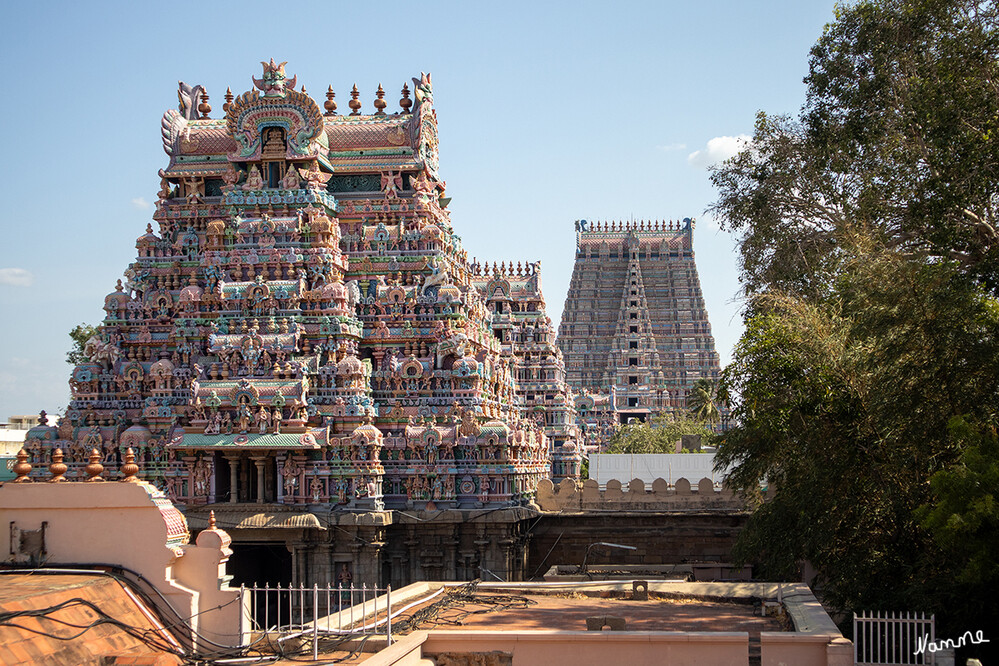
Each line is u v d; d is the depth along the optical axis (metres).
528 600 38.69
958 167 46.38
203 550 29.59
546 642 29.94
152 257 78.12
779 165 67.88
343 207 78.06
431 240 75.69
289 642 29.52
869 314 44.28
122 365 74.12
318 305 70.56
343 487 65.62
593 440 177.38
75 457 70.25
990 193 47.22
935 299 41.78
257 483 67.38
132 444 69.19
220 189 80.31
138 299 77.25
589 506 75.94
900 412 42.25
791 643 29.17
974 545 35.16
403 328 73.69
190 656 28.16
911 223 53.19
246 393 65.50
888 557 43.06
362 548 64.38
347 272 75.62
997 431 40.47
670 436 151.25
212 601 29.36
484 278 129.62
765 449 52.88
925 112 50.41
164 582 28.88
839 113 63.22
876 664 29.38
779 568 47.28
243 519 63.81
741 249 69.56
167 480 66.88
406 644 28.58
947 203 47.03
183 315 72.44
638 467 105.38
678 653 29.47
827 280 64.31
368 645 29.83
